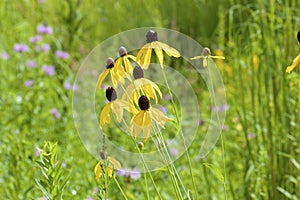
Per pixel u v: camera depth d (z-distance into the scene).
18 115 6.46
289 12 5.39
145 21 10.16
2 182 5.18
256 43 5.53
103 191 3.27
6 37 8.58
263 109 5.38
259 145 5.46
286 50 5.32
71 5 8.49
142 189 5.20
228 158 6.14
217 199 5.50
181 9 9.86
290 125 5.23
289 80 5.22
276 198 5.23
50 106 6.78
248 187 5.39
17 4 9.05
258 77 5.43
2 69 7.62
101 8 10.42
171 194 5.34
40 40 7.89
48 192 3.31
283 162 5.24
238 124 6.25
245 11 5.98
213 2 9.57
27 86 7.00
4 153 5.36
